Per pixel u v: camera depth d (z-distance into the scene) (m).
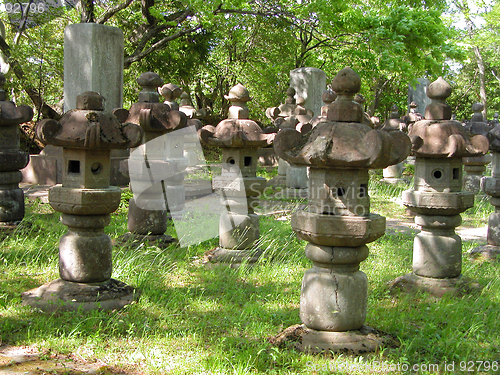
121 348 3.87
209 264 6.40
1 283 5.29
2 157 7.31
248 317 4.65
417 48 14.61
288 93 12.67
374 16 14.66
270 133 6.59
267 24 19.66
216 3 14.29
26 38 15.60
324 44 18.30
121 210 9.36
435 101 5.73
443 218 5.69
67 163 4.79
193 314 4.70
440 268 5.70
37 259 6.10
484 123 12.59
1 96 7.21
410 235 8.74
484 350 4.03
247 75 22.09
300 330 4.08
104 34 11.38
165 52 18.48
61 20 16.72
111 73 11.65
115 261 5.96
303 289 4.11
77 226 4.81
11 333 4.07
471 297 5.40
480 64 29.41
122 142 4.68
